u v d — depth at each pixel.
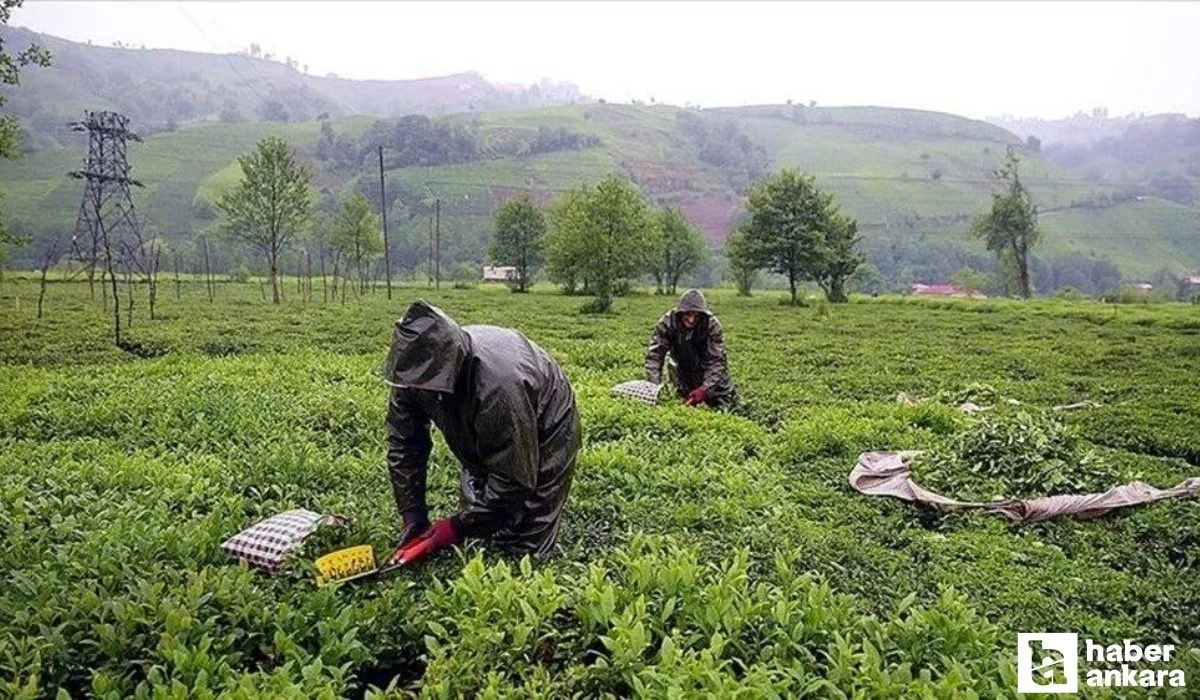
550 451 6.82
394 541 6.77
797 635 5.03
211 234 87.38
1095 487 9.45
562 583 6.05
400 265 95.00
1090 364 22.23
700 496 8.89
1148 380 19.50
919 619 5.29
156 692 4.18
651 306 44.75
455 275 83.06
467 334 6.58
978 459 9.98
